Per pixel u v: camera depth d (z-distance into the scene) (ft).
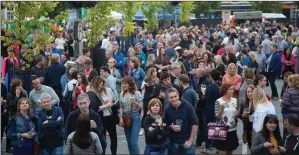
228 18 212.02
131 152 45.27
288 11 258.16
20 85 47.62
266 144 33.14
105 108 44.06
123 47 120.88
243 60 77.82
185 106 38.04
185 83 47.01
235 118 42.39
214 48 90.12
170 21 194.29
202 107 50.08
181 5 189.88
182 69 53.52
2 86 50.62
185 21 193.06
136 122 45.06
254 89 41.11
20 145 40.78
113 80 49.93
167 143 37.96
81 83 49.55
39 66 59.77
